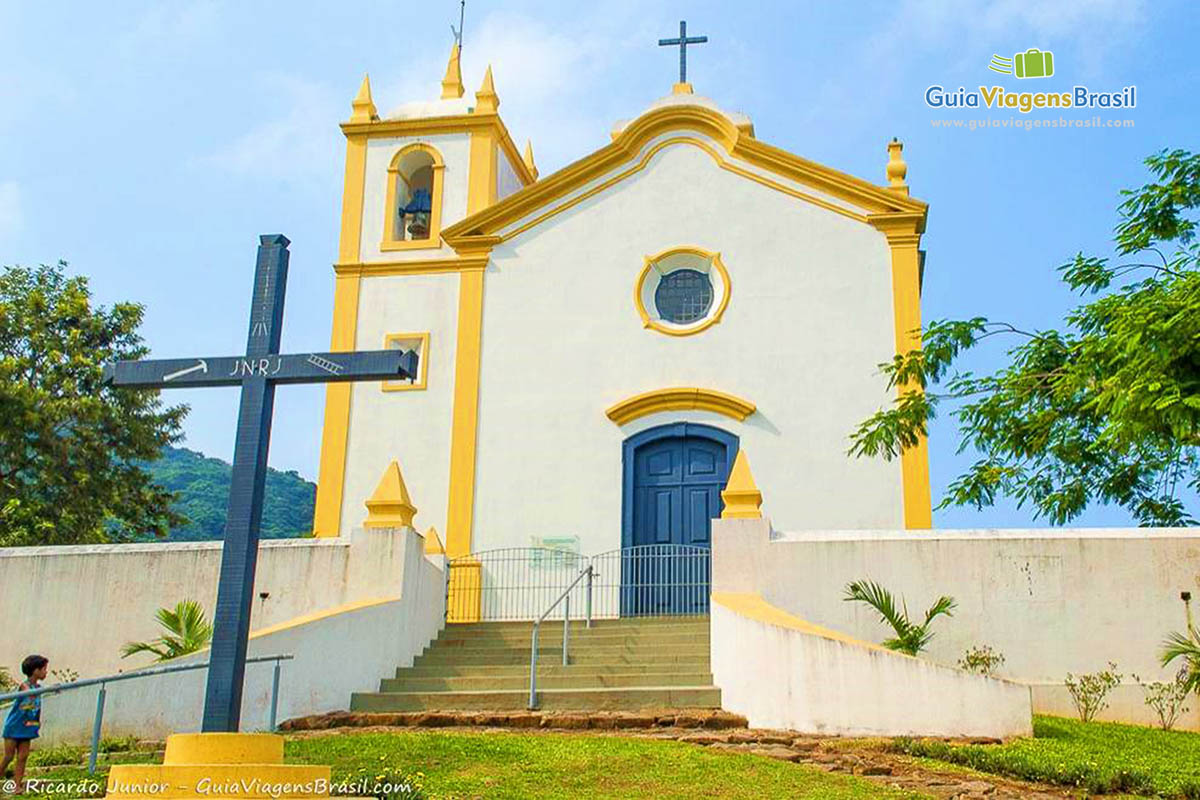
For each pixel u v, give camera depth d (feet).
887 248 59.21
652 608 52.60
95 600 48.01
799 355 58.18
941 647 42.14
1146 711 40.04
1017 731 32.22
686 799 25.45
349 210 66.13
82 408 80.23
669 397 58.03
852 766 28.73
